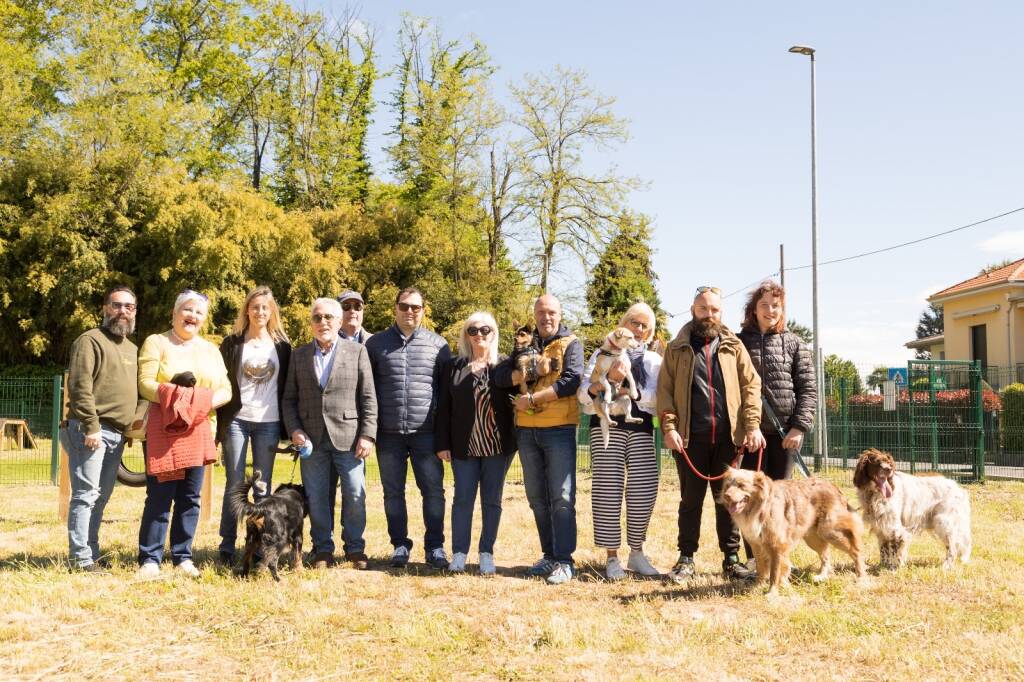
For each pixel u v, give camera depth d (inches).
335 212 1223.5
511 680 152.3
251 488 239.5
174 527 237.9
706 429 227.1
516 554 273.3
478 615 193.3
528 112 1185.4
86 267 964.0
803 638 173.5
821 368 598.9
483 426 239.5
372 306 1106.7
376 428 244.8
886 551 245.6
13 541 284.5
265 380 247.9
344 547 250.2
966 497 252.5
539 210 1194.0
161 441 230.4
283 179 1417.3
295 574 229.9
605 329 1141.1
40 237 957.8
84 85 1050.7
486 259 1230.3
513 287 1190.3
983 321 960.3
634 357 239.9
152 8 1363.2
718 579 229.0
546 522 243.9
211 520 335.3
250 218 1039.6
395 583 223.9
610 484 236.8
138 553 243.4
